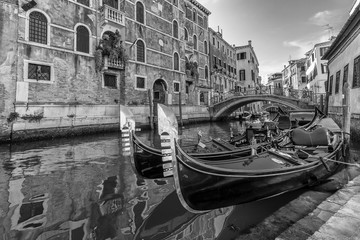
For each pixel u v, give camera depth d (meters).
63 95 14.31
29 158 8.41
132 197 4.96
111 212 4.27
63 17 14.59
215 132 18.31
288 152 5.97
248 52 45.66
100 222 3.91
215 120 29.27
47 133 13.12
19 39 12.47
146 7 20.95
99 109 16.06
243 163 4.90
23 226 3.75
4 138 11.52
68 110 14.29
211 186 3.87
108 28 17.28
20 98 12.27
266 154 5.59
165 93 22.75
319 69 30.67
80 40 15.56
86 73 15.72
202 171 3.83
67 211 4.29
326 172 5.84
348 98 8.42
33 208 4.39
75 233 3.57
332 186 5.41
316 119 10.23
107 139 13.20
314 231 3.36
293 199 4.73
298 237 3.22
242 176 4.10
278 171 4.47
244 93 34.03
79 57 15.30
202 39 31.81
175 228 3.72
